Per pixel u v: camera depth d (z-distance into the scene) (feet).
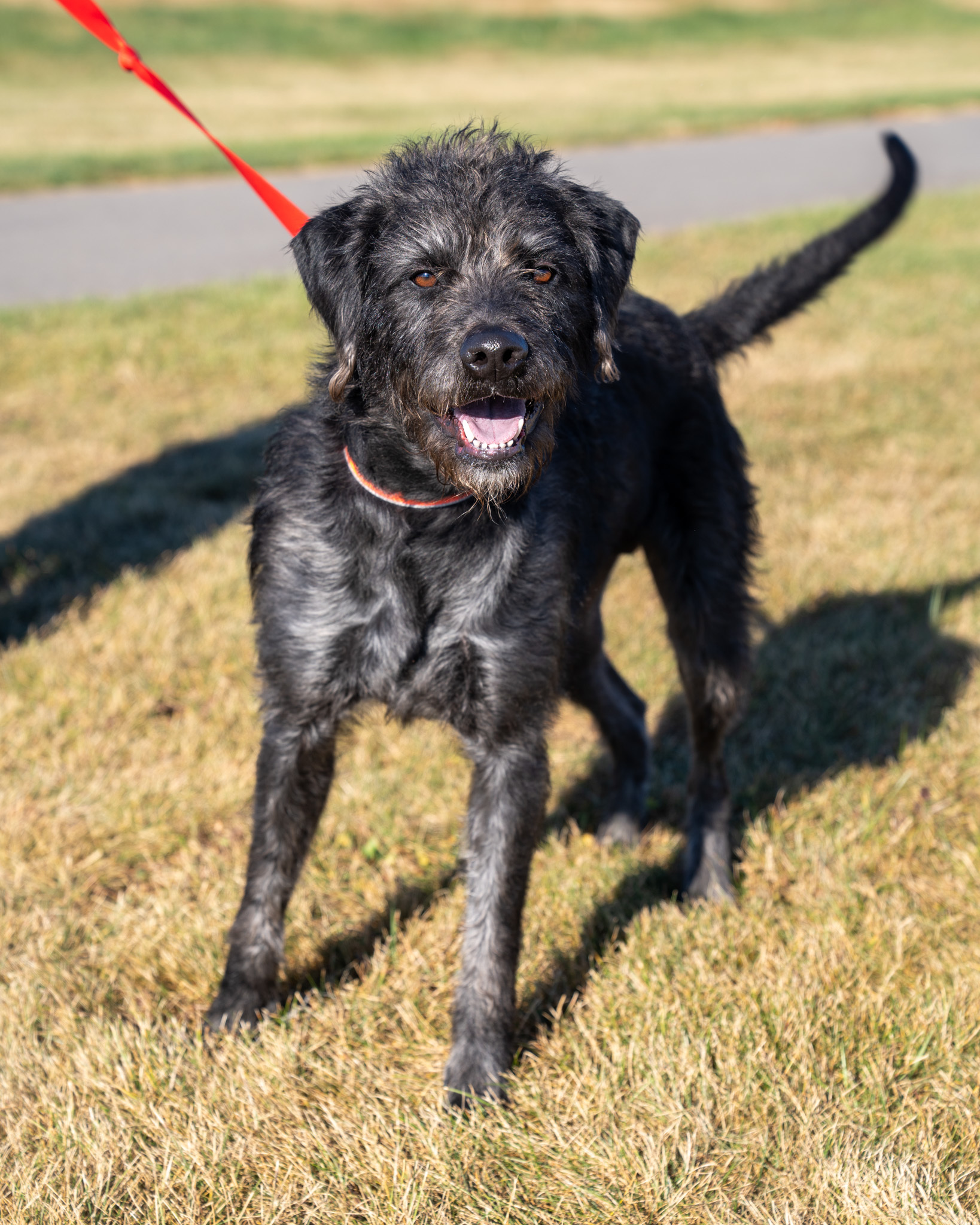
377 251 9.20
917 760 13.76
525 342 8.34
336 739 10.14
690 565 12.19
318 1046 9.70
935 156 64.03
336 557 9.23
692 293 32.71
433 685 9.41
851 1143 8.55
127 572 17.79
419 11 124.88
